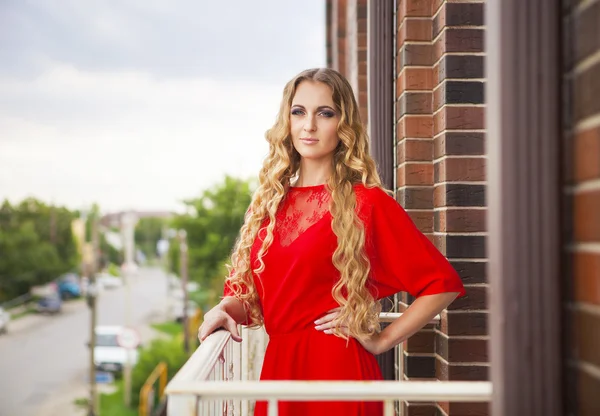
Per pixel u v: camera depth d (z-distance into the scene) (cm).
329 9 770
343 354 185
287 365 189
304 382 134
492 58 122
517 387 116
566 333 116
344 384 134
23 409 3131
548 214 117
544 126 118
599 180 107
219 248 4353
